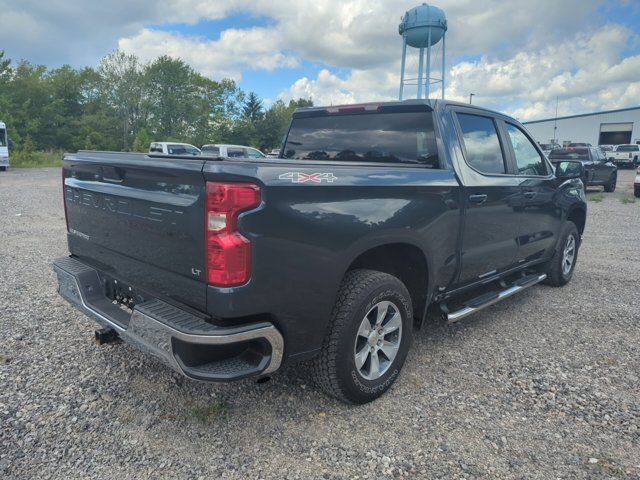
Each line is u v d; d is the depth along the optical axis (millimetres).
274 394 3230
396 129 3875
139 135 55500
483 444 2740
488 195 3982
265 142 79625
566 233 5645
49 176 24812
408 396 3254
